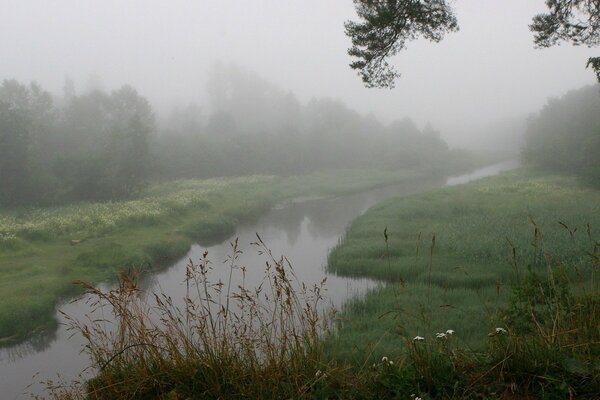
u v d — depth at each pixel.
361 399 3.51
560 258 13.12
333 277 15.80
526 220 20.41
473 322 8.83
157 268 18.56
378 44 11.88
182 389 3.67
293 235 24.80
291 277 16.03
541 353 3.58
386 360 3.81
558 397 3.23
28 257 19.25
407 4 11.60
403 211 25.73
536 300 4.63
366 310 11.06
